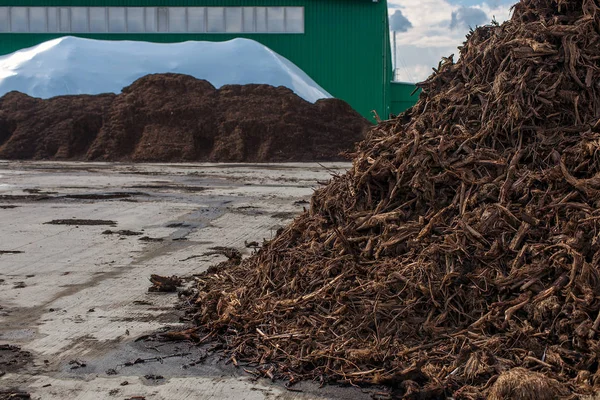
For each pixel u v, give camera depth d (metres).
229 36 42.81
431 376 4.61
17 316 6.62
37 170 25.30
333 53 42.28
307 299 5.78
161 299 7.25
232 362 5.30
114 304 7.05
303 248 6.51
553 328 4.75
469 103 6.66
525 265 5.19
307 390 4.75
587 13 6.55
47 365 5.28
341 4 42.00
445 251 5.46
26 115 34.03
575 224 5.22
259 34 42.59
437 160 6.11
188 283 7.91
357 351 4.97
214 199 16.09
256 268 6.80
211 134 33.09
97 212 13.88
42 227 12.01
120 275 8.40
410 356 4.91
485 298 5.18
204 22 42.94
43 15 43.41
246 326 5.79
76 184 19.66
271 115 33.81
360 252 6.04
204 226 12.19
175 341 5.85
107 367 5.23
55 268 8.80
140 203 15.30
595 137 5.75
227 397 4.65
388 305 5.30
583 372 4.35
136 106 34.28
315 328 5.46
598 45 6.37
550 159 5.87
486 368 4.55
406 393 4.52
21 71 38.09
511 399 4.10
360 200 6.43
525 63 6.43
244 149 32.28
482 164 6.04
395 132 6.91
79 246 10.31
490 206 5.68
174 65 38.84
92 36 43.44
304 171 25.39
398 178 6.23
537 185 5.74
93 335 6.03
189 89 35.50
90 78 37.88
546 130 6.05
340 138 33.75
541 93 6.17
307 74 42.56
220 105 34.50
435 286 5.27
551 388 4.10
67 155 32.25
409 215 6.09
